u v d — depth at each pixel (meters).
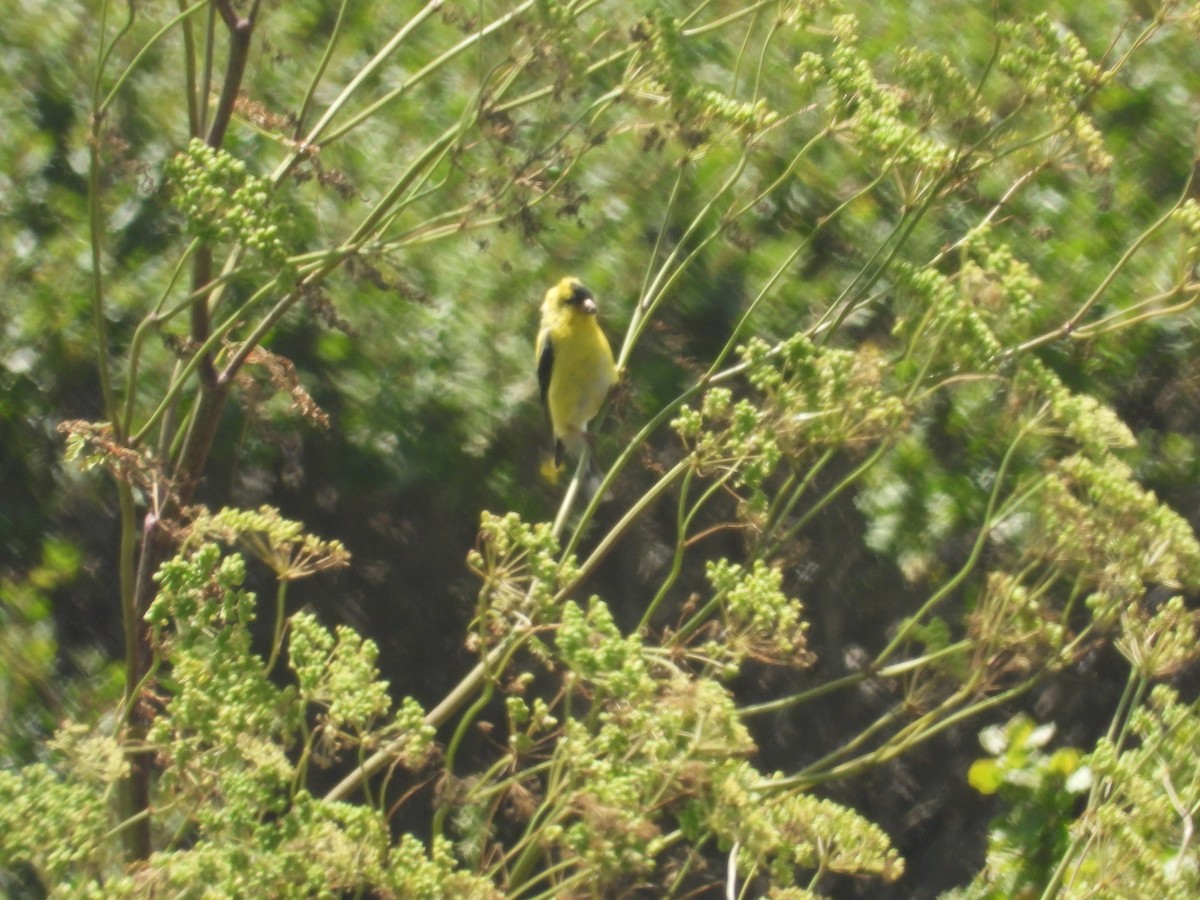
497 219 7.39
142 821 7.27
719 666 7.02
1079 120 7.48
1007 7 12.12
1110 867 6.38
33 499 12.55
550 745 8.72
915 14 12.67
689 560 12.36
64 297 12.28
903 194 7.79
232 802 5.68
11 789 5.68
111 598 12.45
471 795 6.43
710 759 5.72
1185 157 12.30
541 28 7.11
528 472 12.20
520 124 8.27
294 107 12.51
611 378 11.13
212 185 6.58
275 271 6.78
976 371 7.50
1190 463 11.93
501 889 6.52
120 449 7.24
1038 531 7.75
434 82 12.67
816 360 7.20
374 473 11.77
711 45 12.09
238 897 5.55
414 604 12.45
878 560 12.09
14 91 12.93
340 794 6.75
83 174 12.58
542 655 6.55
